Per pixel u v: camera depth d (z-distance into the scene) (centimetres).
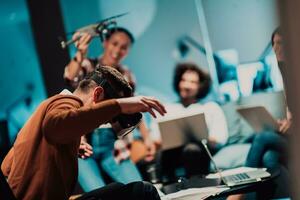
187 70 460
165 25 491
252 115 364
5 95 507
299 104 124
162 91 489
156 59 490
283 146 338
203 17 486
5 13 505
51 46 495
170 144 374
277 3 124
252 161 357
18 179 205
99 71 223
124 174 414
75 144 210
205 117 395
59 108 200
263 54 474
